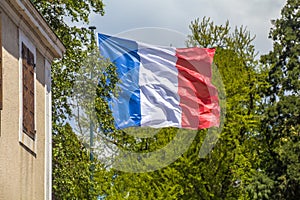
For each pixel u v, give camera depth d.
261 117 51.66
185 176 44.31
